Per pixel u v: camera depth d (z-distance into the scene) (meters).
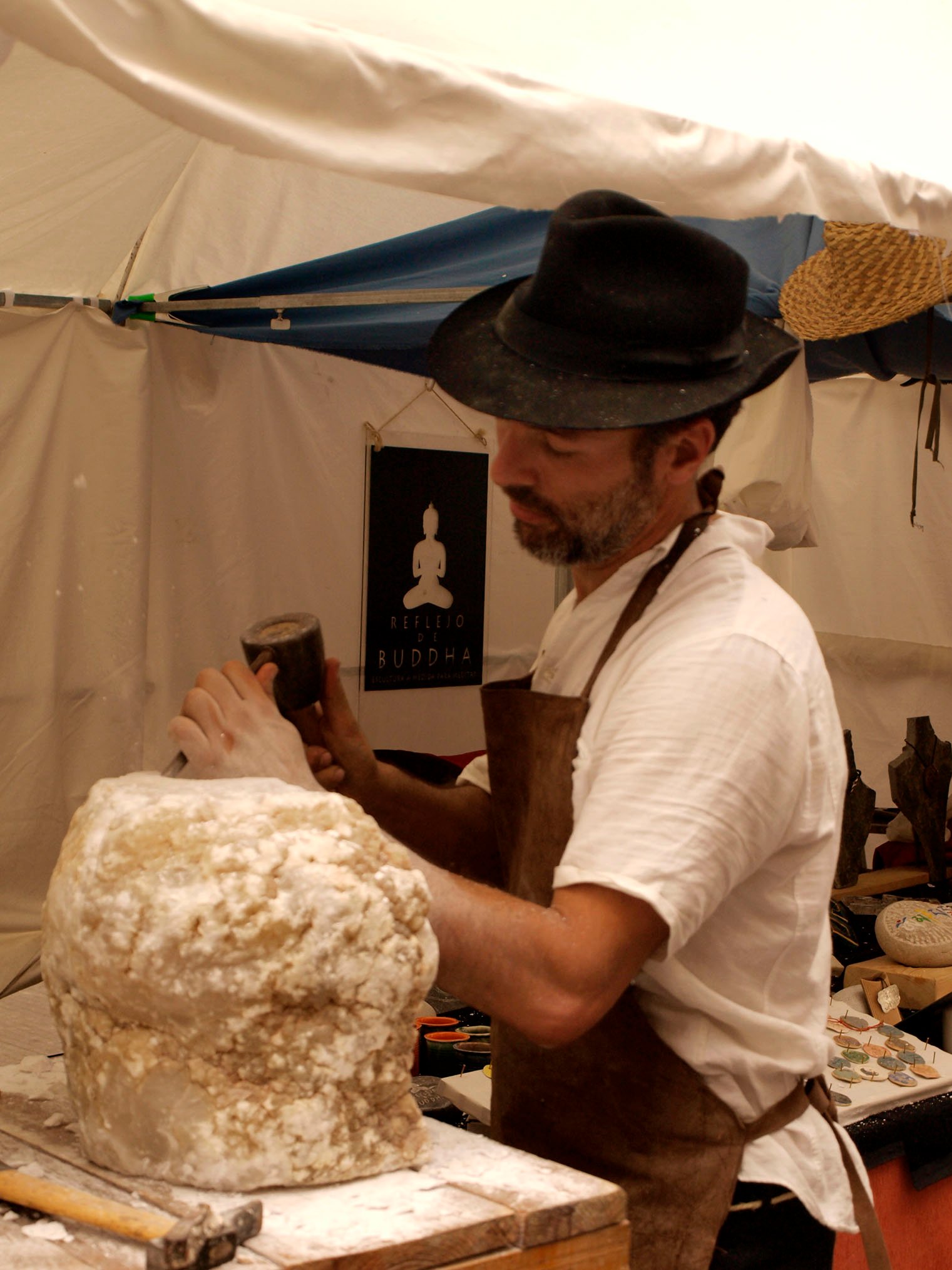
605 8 1.73
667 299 1.29
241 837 1.03
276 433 3.66
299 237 2.88
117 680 3.24
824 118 1.86
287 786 1.12
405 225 2.81
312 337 3.46
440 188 1.37
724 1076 1.36
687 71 1.76
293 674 1.42
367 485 3.89
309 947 1.01
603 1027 1.41
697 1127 1.36
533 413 1.27
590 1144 1.42
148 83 1.16
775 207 1.66
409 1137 1.09
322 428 3.77
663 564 1.41
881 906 3.36
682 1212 1.35
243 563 3.58
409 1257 0.93
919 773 3.57
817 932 1.40
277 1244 0.92
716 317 1.31
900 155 1.90
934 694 4.81
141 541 3.24
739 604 1.34
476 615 4.22
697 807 1.20
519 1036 1.50
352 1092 1.05
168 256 2.97
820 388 4.70
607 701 1.37
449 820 1.67
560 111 1.46
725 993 1.36
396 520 3.97
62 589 3.18
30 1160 1.09
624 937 1.18
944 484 4.62
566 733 1.40
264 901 1.00
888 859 3.84
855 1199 1.47
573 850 1.23
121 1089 1.04
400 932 1.06
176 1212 0.97
